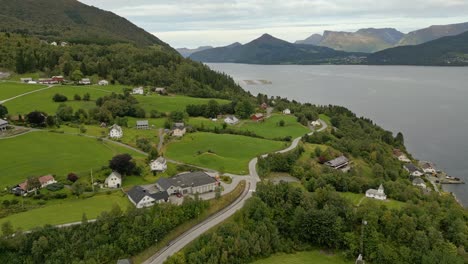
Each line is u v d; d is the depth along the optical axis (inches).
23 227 3929.6
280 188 5036.9
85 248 3747.5
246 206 4672.7
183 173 5600.4
